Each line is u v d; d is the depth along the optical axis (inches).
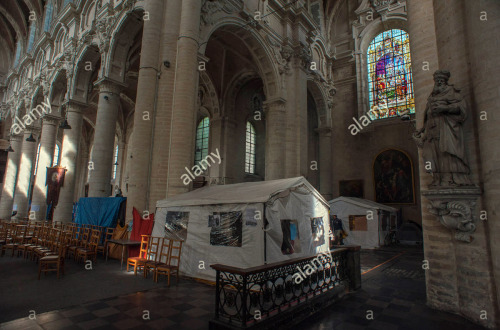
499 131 171.2
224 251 262.1
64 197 641.6
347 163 872.3
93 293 225.6
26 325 162.6
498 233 168.6
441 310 204.4
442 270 208.5
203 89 885.2
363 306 213.0
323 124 896.9
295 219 271.6
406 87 798.5
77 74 697.6
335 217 548.7
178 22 447.8
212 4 507.5
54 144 824.3
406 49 808.9
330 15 966.4
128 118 1205.7
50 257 268.5
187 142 397.4
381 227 601.3
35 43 988.6
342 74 930.7
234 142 863.1
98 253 406.6
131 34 565.9
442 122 198.5
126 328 163.3
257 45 621.0
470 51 195.3
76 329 159.8
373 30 863.1
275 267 173.3
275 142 631.8
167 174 403.2
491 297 177.2
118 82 553.6
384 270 350.3
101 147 525.3
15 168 982.4
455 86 208.5
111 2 597.9
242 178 877.2
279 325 166.4
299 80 690.8
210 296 224.5
